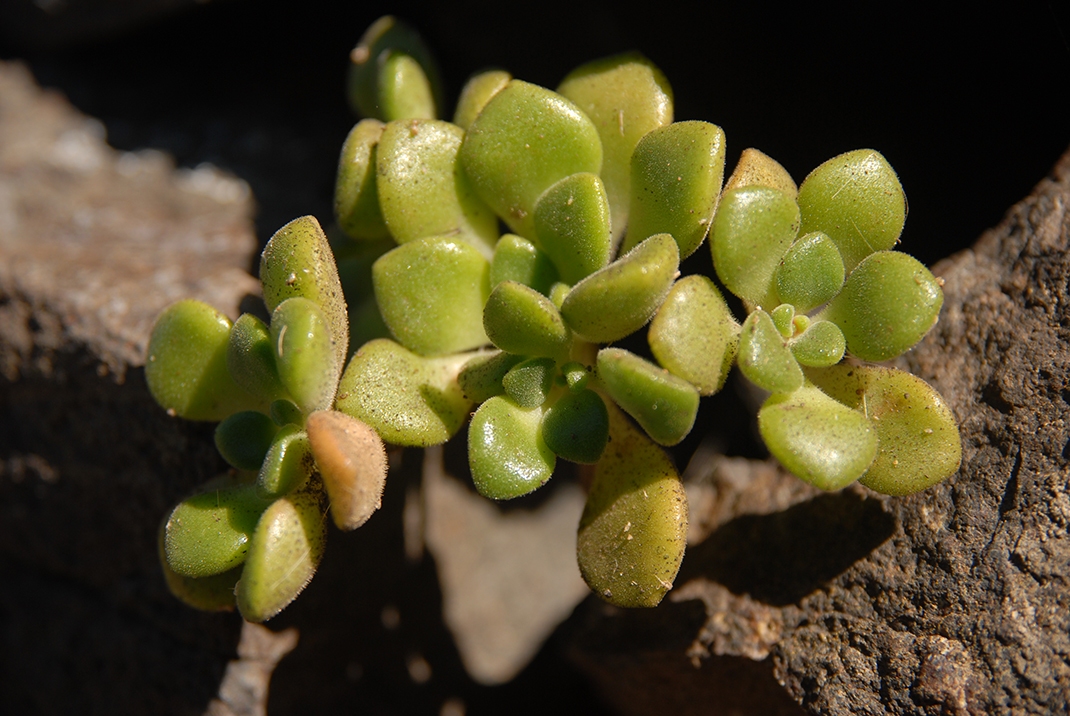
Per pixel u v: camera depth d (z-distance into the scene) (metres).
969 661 0.19
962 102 0.21
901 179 0.21
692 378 0.19
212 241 0.23
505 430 0.19
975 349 0.20
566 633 0.23
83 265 0.22
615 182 0.20
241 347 0.19
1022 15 0.20
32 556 0.23
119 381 0.21
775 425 0.19
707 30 0.22
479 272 0.20
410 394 0.19
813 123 0.21
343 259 0.21
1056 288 0.20
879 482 0.19
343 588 0.22
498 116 0.20
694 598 0.21
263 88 0.25
